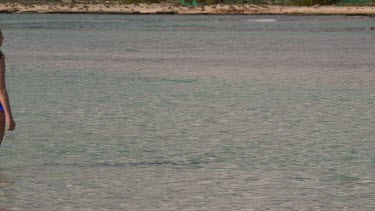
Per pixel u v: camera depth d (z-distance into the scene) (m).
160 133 19.58
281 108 24.64
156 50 56.50
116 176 14.41
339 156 16.58
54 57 47.50
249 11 155.75
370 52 54.97
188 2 181.75
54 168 15.02
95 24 106.62
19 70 37.94
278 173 14.83
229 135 19.33
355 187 13.70
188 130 20.09
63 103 25.47
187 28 97.44
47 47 58.19
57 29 91.56
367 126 20.94
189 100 26.66
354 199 12.86
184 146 17.67
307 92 29.36
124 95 28.02
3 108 13.09
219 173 14.79
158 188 13.54
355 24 110.81
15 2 191.12
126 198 12.83
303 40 72.31
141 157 16.28
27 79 33.47
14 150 16.84
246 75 36.44
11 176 14.26
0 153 16.47
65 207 12.23
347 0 176.00
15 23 106.44
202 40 71.56
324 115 23.11
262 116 22.83
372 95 28.44
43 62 43.28
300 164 15.69
